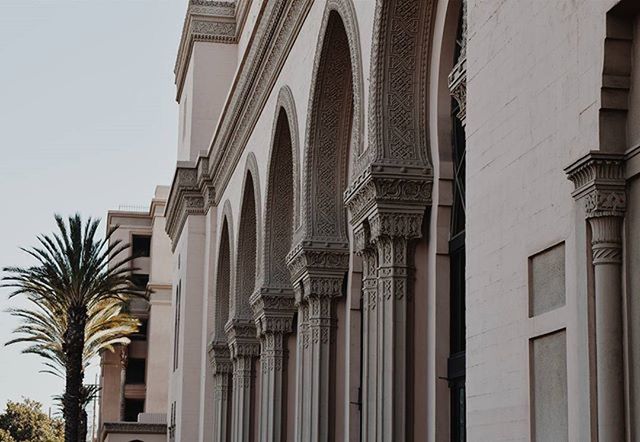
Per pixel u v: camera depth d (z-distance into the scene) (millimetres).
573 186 11062
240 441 37000
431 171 19625
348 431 24547
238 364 37531
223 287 43750
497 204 12984
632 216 10422
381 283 19703
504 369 12625
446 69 19469
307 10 26766
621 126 10625
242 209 36844
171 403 54844
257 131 34562
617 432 10281
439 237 19422
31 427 139625
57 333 57000
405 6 19594
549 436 11586
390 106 19781
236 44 51281
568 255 11141
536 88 12000
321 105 25453
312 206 25625
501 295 12781
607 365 10375
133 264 89562
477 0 13859
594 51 10727
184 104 54594
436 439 18875
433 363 19203
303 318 26422
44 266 51625
